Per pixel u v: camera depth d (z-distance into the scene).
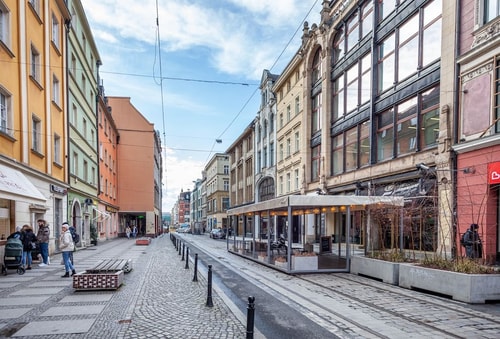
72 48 22.05
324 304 7.45
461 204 12.29
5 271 11.05
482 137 11.48
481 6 12.22
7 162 12.24
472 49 12.23
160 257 17.16
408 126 16.22
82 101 24.91
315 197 12.02
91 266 13.05
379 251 11.67
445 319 6.23
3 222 12.55
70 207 20.94
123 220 47.56
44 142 16.62
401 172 16.11
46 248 13.30
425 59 15.22
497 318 6.27
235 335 5.39
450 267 8.39
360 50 20.39
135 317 6.28
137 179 45.19
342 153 22.66
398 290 8.93
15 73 13.72
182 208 147.12
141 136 45.81
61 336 5.26
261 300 7.88
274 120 35.62
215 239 41.69
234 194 53.31
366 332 5.59
